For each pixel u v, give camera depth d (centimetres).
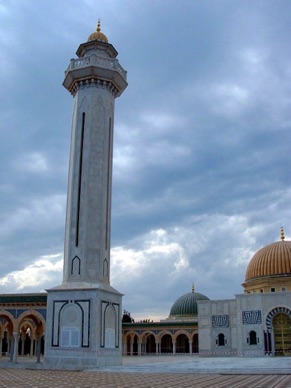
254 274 7162
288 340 6150
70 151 4112
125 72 4394
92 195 3862
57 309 3572
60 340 3500
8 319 4106
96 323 3453
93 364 3369
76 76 4141
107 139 4084
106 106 4119
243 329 6328
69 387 1864
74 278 3672
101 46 4378
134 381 2191
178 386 1894
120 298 3912
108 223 3966
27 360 4700
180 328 8081
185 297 9688
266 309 6291
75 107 4144
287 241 7331
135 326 8300
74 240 3775
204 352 6669
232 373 2759
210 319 6762
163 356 7144
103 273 3794
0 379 2366
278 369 2906
